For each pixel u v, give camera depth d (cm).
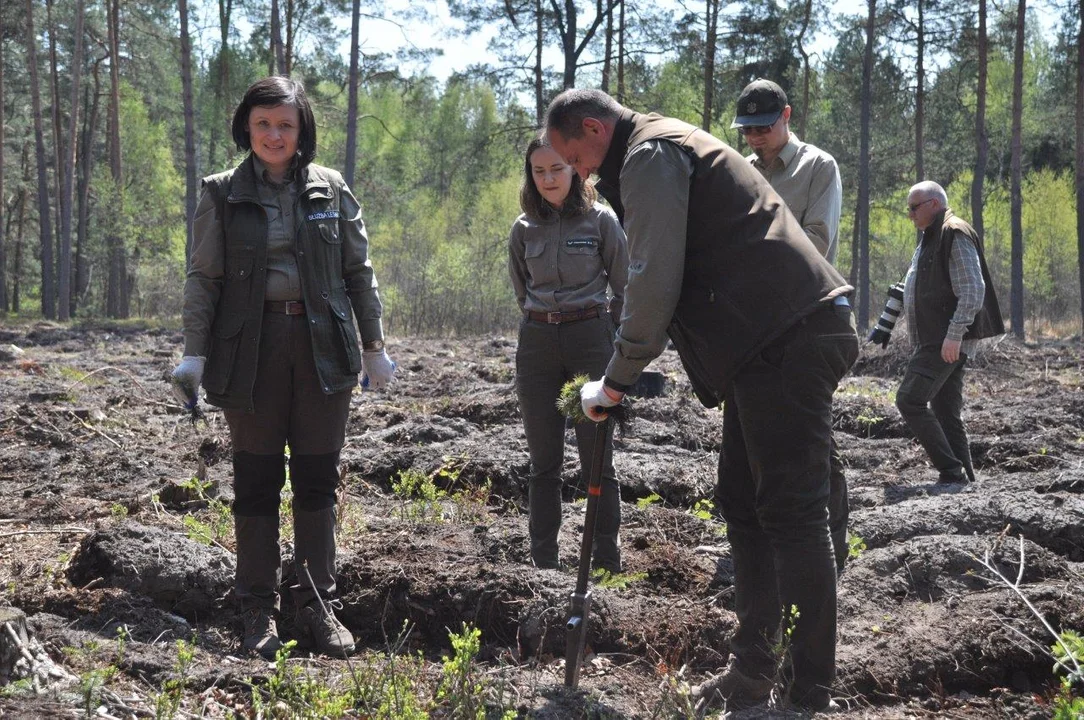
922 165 3000
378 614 385
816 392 292
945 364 609
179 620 366
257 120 352
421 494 581
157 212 3806
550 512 444
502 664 343
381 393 1045
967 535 448
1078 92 2530
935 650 342
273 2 2573
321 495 374
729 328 293
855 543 448
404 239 3117
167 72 4059
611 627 360
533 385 449
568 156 320
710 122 3005
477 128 5219
